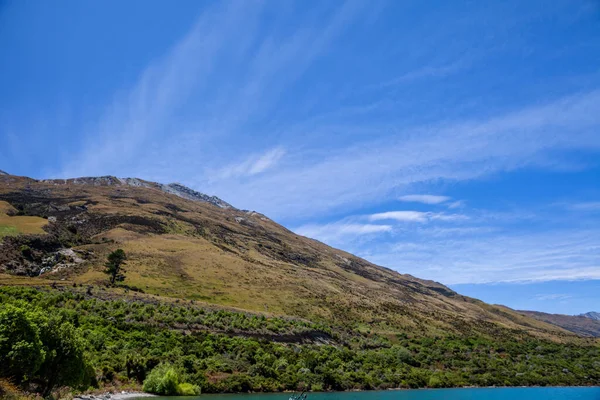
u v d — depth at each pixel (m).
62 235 141.50
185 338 72.50
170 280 124.56
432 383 88.62
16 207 180.12
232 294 126.62
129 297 90.69
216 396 55.50
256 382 64.50
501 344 137.88
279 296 138.00
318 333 103.69
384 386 80.25
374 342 112.06
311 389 69.75
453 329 155.62
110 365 54.19
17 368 28.77
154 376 53.19
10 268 106.88
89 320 67.88
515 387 96.69
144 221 195.62
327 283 183.88
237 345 76.19
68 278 107.06
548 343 155.25
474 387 92.62
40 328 33.22
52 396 33.31
